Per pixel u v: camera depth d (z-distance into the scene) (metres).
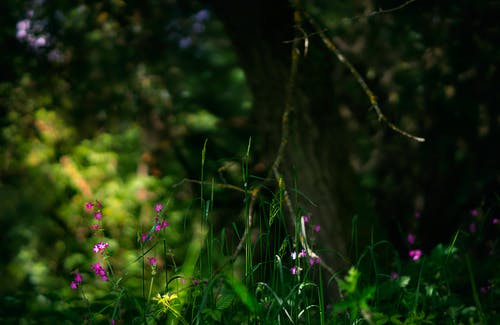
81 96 7.95
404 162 6.77
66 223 7.16
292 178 5.00
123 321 2.99
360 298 1.89
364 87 3.96
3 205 7.58
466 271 4.04
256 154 7.93
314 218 4.80
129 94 8.27
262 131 5.23
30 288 5.91
